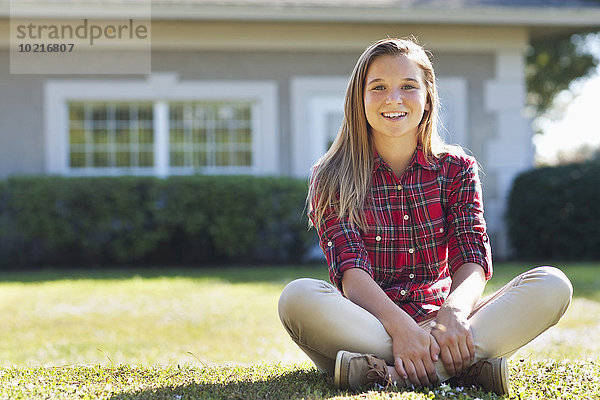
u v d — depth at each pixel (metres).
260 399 2.19
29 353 4.00
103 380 2.50
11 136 9.03
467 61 9.55
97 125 9.23
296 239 8.76
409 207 2.61
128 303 5.86
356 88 2.63
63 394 2.22
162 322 5.04
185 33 9.18
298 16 8.81
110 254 8.80
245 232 8.60
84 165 9.20
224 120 9.37
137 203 8.51
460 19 8.99
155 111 9.24
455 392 2.26
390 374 2.28
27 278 7.61
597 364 2.74
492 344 2.37
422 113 2.60
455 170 2.65
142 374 2.61
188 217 8.53
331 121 9.42
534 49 15.63
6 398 2.17
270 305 5.71
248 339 4.42
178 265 8.85
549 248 8.97
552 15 9.09
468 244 2.58
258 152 9.34
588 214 8.69
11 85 9.02
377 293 2.42
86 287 6.80
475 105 9.57
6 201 8.44
